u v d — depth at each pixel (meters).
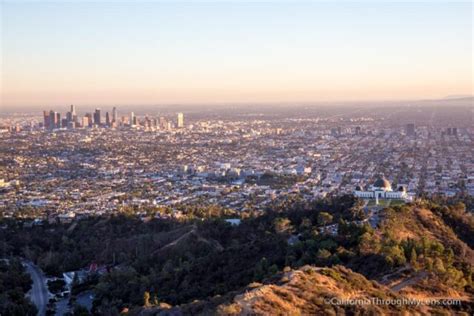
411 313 126.38
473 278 175.38
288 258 193.50
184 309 136.50
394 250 174.62
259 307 114.56
